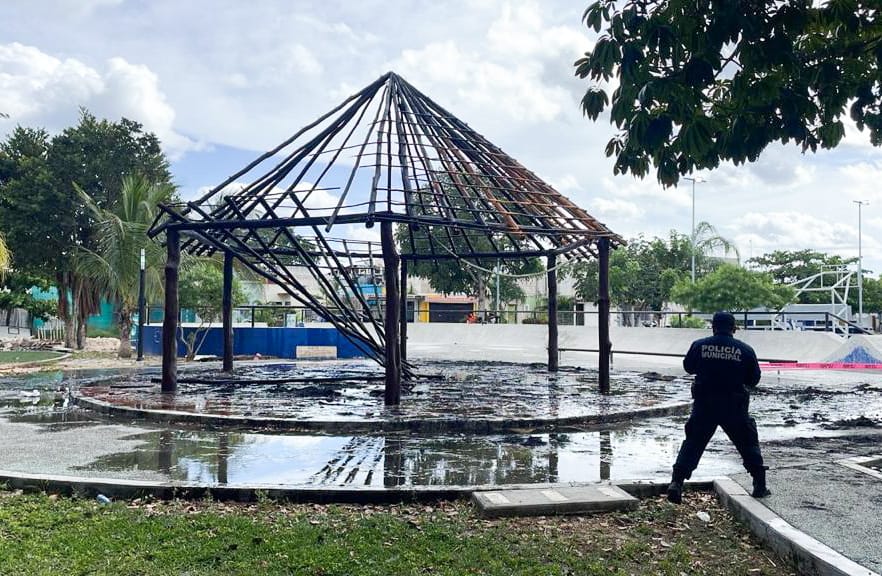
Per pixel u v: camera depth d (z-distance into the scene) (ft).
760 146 17.25
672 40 15.62
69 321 100.78
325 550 16.33
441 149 45.37
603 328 47.01
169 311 44.42
